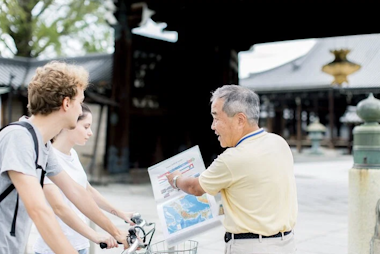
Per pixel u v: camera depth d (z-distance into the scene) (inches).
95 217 91.8
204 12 520.1
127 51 509.0
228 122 95.6
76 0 882.8
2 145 74.0
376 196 169.5
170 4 489.7
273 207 91.2
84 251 110.0
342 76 570.3
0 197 74.7
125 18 502.9
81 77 80.7
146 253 90.0
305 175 635.5
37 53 928.9
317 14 499.5
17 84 593.3
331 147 1512.1
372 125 174.6
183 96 577.6
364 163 173.3
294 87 1518.2
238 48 601.0
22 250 79.0
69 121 80.3
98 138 547.8
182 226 97.5
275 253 91.2
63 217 90.5
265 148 93.1
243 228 91.0
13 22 853.8
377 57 1525.6
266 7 486.9
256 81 1636.3
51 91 77.0
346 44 1635.1
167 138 569.3
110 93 536.7
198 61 576.1
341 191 449.4
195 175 100.7
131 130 534.9
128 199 369.4
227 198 94.4
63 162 107.7
